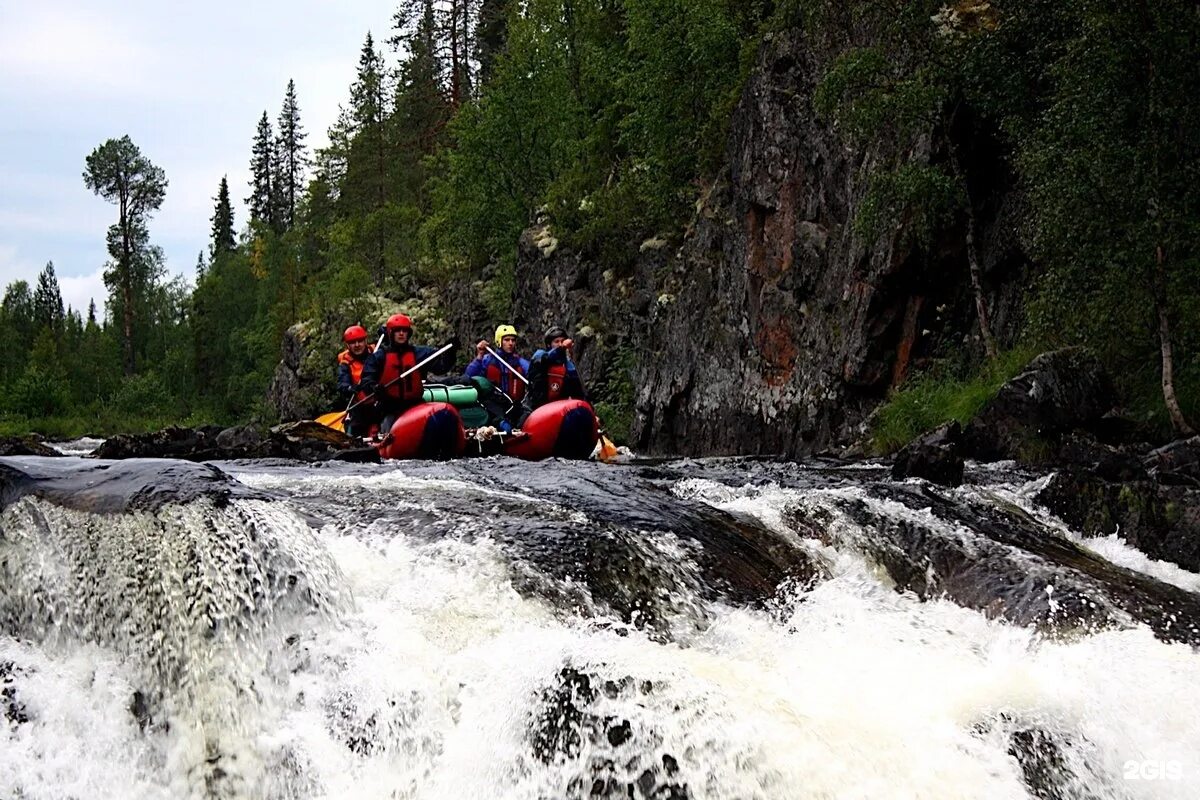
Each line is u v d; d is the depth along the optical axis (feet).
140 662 14.37
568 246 101.09
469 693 14.26
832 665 16.39
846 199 63.67
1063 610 19.13
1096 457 34.35
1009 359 48.67
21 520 15.90
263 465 32.40
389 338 43.34
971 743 14.30
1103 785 14.42
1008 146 55.47
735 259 73.61
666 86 89.56
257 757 13.60
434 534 17.93
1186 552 24.44
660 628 16.87
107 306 290.97
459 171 126.62
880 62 57.21
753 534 21.70
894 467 31.96
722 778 13.08
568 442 41.06
